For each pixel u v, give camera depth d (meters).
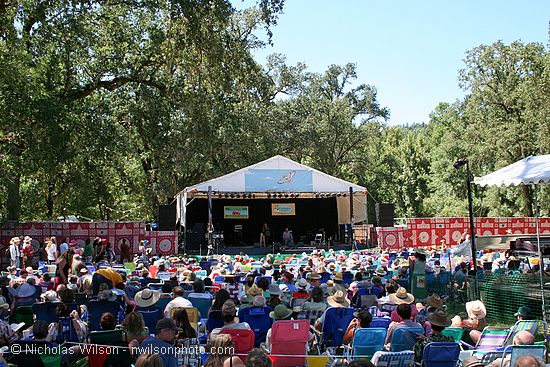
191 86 28.98
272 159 30.00
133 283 13.25
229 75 25.09
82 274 13.60
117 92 31.86
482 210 53.41
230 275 12.98
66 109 24.06
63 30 21.86
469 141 45.00
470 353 6.91
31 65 20.98
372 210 59.50
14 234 27.97
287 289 11.76
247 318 8.88
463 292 14.66
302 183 29.92
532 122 39.47
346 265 17.69
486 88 44.72
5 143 24.12
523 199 45.19
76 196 38.88
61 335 8.31
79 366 6.66
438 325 6.41
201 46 23.70
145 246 28.52
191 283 12.13
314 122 48.62
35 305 9.28
